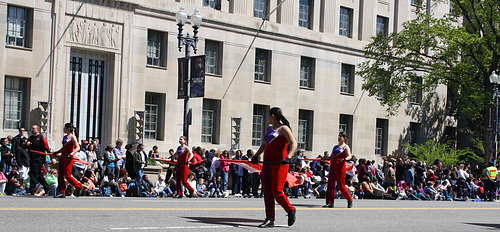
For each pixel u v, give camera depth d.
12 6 27.69
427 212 15.78
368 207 16.64
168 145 32.44
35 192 18.42
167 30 32.50
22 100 28.03
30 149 16.59
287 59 37.72
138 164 21.88
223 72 34.75
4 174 19.44
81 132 29.81
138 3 30.95
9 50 27.30
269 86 36.84
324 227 10.70
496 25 38.06
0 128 27.14
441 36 36.97
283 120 10.23
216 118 34.84
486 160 35.75
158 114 32.59
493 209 18.88
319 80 39.44
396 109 43.88
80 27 29.22
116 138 30.42
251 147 36.03
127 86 30.81
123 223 9.70
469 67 36.41
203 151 24.55
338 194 24.78
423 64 37.91
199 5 33.78
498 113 37.16
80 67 29.84
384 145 43.75
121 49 30.64
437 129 46.72
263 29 36.34
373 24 42.62
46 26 28.25
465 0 38.38
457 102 43.12
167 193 21.80
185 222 10.29
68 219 9.91
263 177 10.27
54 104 28.39
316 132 39.22
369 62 40.38
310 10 39.41
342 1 40.94
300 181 19.81
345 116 41.56
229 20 34.91
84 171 20.09
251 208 14.23
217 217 11.55
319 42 39.22
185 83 24.00
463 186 31.56
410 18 44.91
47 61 28.28
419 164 30.27
